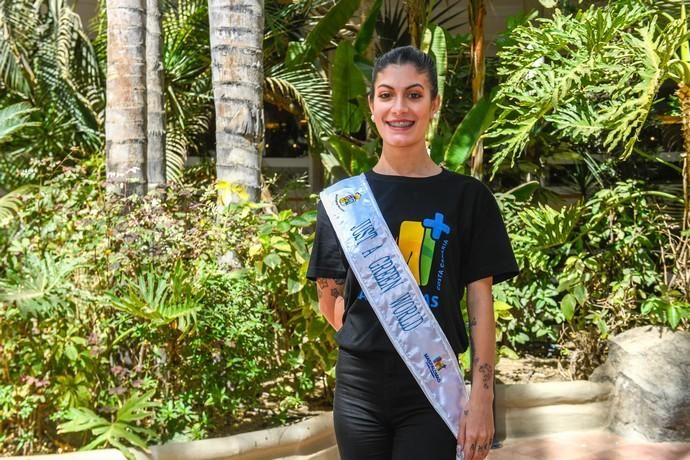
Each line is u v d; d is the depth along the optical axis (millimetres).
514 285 5426
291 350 4207
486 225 2014
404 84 1999
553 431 4668
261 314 4043
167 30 7844
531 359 5840
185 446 3441
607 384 4785
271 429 3746
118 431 3320
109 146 4609
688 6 5172
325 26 6977
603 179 6590
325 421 3980
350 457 2020
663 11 5293
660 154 6559
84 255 3832
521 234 5449
